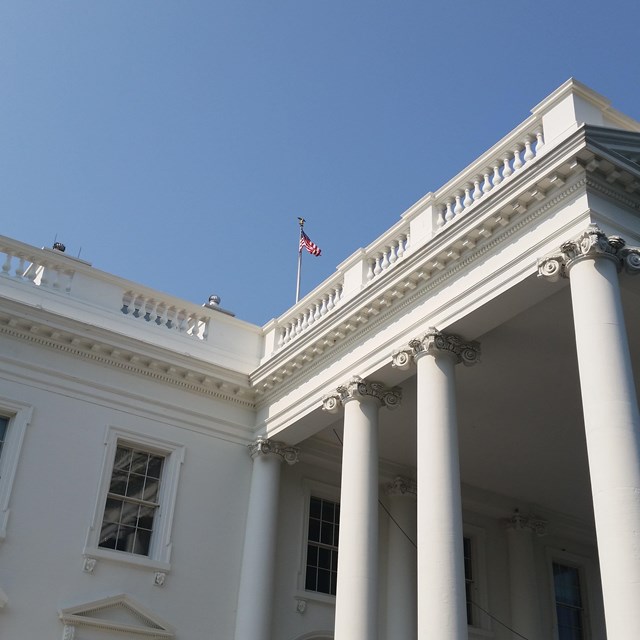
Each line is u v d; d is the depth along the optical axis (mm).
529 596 25438
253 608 20219
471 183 17766
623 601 11375
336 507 23766
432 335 16812
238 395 22812
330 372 20250
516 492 26219
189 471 21344
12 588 17766
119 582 19203
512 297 15680
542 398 20594
